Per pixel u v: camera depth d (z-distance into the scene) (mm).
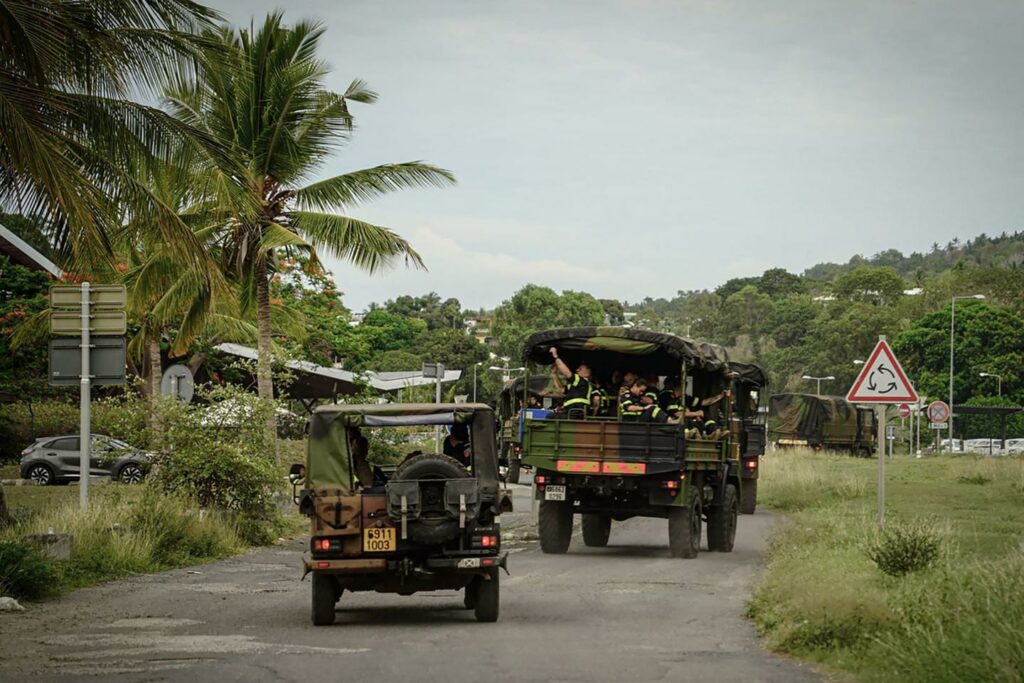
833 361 127312
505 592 14047
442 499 11352
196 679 8430
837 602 10062
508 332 106250
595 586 14625
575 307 108875
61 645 10016
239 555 18516
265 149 27156
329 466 11562
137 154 16797
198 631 10938
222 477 20156
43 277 37344
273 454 21531
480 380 105750
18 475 36406
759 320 165125
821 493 29578
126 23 15875
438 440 19547
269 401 21281
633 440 17984
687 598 13477
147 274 27891
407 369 104750
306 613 12328
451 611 12602
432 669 8836
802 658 9383
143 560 16062
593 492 18750
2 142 15250
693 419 19656
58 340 17047
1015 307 109188
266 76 26703
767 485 33500
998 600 9320
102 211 16219
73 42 15500
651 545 20750
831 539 16219
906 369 102688
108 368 17062
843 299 148250
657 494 18031
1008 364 97438
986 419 96375
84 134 16500
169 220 16922
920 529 13336
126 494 19891
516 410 30734
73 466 34750
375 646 10023
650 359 20328
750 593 13805
